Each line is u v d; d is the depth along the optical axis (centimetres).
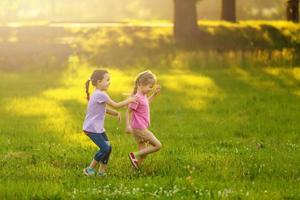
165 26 6875
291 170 1681
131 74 4591
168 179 1533
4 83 4022
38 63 4962
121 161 1781
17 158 1852
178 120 2684
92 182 1506
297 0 7931
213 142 2183
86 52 5478
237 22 7425
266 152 1953
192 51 5681
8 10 8800
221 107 3041
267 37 6531
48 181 1521
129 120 1661
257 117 2764
